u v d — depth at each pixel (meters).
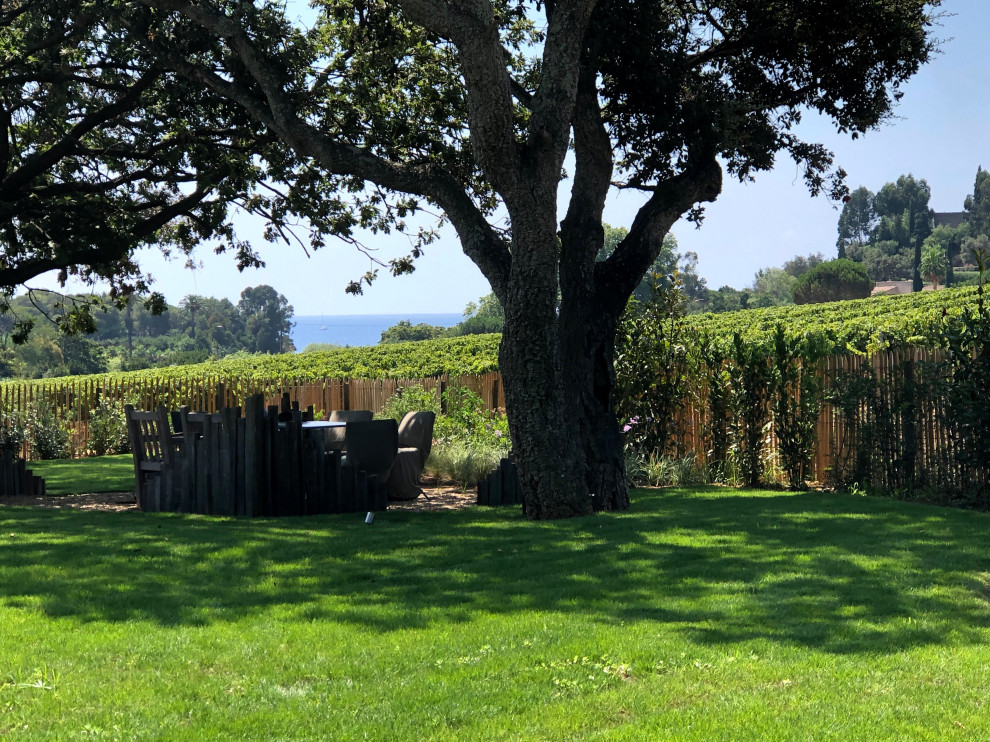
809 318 53.53
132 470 20.50
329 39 17.59
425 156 17.09
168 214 16.91
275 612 6.48
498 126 10.84
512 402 11.29
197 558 8.61
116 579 7.66
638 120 13.43
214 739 4.18
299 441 12.25
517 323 11.19
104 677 5.07
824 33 14.02
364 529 10.48
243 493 12.01
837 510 11.18
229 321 191.50
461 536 9.79
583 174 12.35
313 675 5.09
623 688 4.78
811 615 6.07
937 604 6.29
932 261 159.12
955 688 4.65
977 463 11.88
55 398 26.69
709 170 12.69
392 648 5.54
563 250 12.18
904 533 9.22
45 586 7.38
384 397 25.05
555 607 6.48
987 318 12.05
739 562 7.83
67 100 15.46
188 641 5.73
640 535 9.45
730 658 5.17
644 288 109.44
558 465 11.20
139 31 13.52
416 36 16.62
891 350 13.40
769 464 15.32
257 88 14.07
